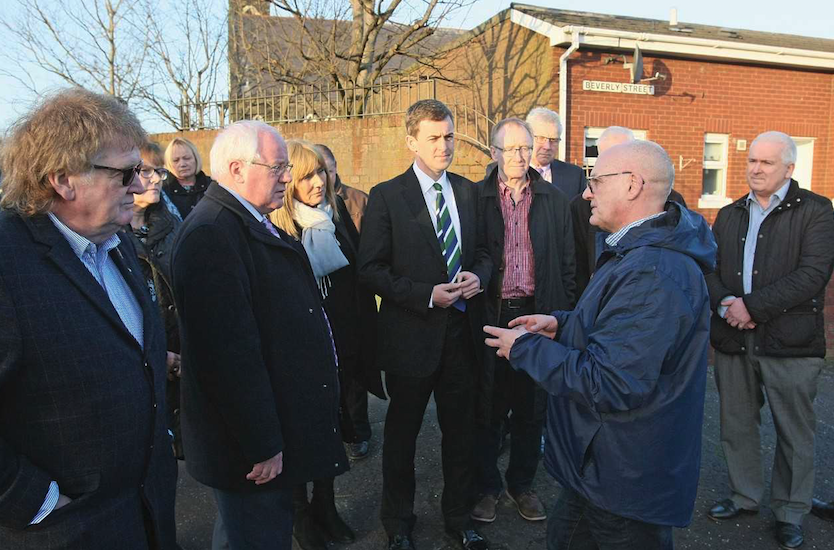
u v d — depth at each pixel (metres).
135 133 1.39
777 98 9.71
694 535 2.71
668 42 8.59
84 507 1.30
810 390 2.63
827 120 10.14
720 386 2.89
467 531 2.62
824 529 2.74
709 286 2.83
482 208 2.88
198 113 11.16
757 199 2.74
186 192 3.91
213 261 1.67
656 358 1.54
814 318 2.62
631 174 1.70
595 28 8.15
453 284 2.42
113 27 12.30
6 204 1.29
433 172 2.57
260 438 1.69
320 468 1.92
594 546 1.85
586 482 1.70
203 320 1.66
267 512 1.85
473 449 2.65
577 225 3.24
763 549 2.62
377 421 4.04
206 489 3.21
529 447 2.88
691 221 1.71
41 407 1.24
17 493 1.18
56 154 1.26
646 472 1.64
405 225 2.51
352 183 8.38
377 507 2.97
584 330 1.75
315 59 10.28
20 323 1.20
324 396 1.94
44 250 1.27
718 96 9.31
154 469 1.51
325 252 2.63
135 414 1.39
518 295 2.88
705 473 3.26
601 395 1.56
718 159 9.58
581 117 8.57
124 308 1.51
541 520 2.84
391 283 2.45
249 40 11.55
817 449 3.48
